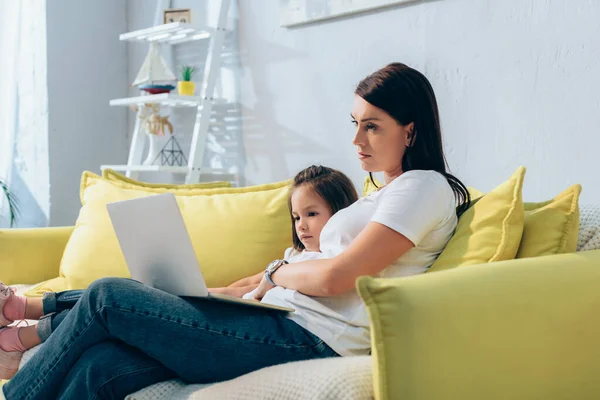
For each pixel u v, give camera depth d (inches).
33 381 53.0
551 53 73.7
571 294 45.8
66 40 132.1
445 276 42.6
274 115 107.0
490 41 79.0
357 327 54.0
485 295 42.1
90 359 51.6
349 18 94.4
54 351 52.9
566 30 72.4
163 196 51.9
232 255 76.9
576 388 46.0
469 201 60.7
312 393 42.6
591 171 70.9
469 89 81.4
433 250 57.1
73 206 134.3
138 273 57.1
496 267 45.0
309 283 54.5
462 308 40.7
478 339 41.0
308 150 101.9
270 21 106.4
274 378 45.8
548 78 74.0
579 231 58.3
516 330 42.7
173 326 51.1
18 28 135.6
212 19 116.6
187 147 124.6
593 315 46.6
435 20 84.3
